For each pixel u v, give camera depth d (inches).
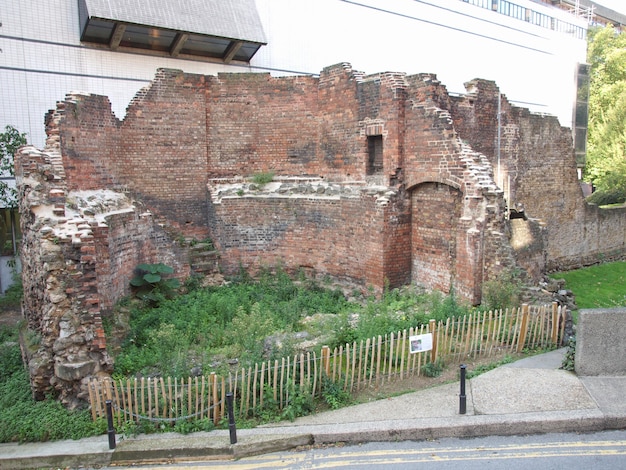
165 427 351.3
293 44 1114.7
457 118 708.7
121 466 317.7
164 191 761.6
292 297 684.1
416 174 641.6
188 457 318.7
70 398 394.3
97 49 898.1
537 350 451.2
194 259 744.3
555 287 649.6
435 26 1381.6
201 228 794.2
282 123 788.0
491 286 522.9
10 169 771.4
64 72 869.2
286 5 1098.7
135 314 585.6
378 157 693.3
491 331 459.8
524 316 442.9
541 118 873.5
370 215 660.1
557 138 908.6
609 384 370.3
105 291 547.2
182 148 768.9
